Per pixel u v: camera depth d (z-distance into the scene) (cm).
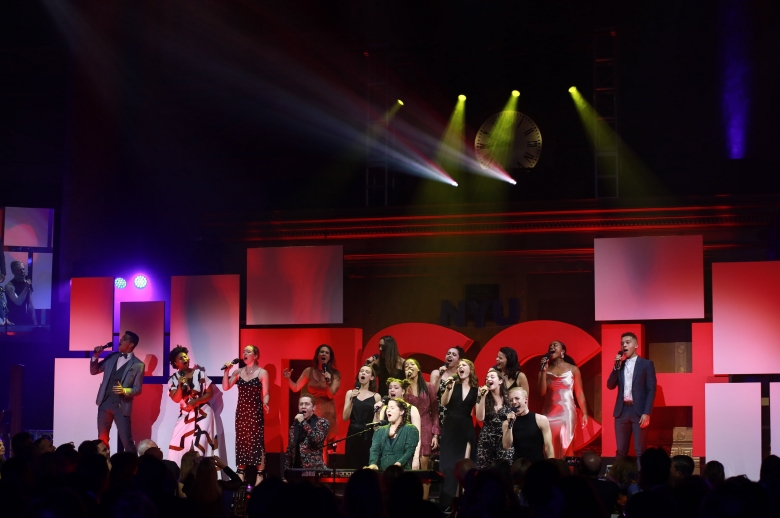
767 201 1142
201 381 1139
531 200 1227
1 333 1386
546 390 1070
